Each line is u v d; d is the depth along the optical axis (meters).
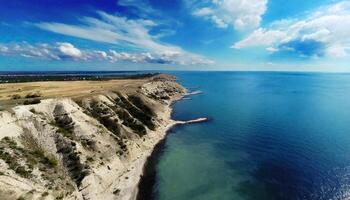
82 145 46.34
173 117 97.69
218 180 47.06
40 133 43.47
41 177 35.84
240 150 61.44
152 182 46.84
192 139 71.00
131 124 67.31
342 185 43.03
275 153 58.50
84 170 40.91
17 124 41.50
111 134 55.12
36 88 97.56
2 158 34.00
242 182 45.97
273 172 49.12
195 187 44.88
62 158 42.03
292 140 66.88
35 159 38.44
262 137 70.50
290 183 44.69
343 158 54.06
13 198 29.38
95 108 62.81
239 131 77.19
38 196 32.03
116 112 67.94
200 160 56.19
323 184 43.72
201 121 90.62
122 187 43.84
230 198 41.12
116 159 49.06
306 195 40.75
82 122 51.94
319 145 62.38
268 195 41.44
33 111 46.59
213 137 72.31
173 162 55.31
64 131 46.88
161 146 65.56
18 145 38.38
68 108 52.50
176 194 42.81
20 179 32.94
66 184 37.56
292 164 52.12
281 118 93.06
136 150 57.34
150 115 82.12
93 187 39.75
